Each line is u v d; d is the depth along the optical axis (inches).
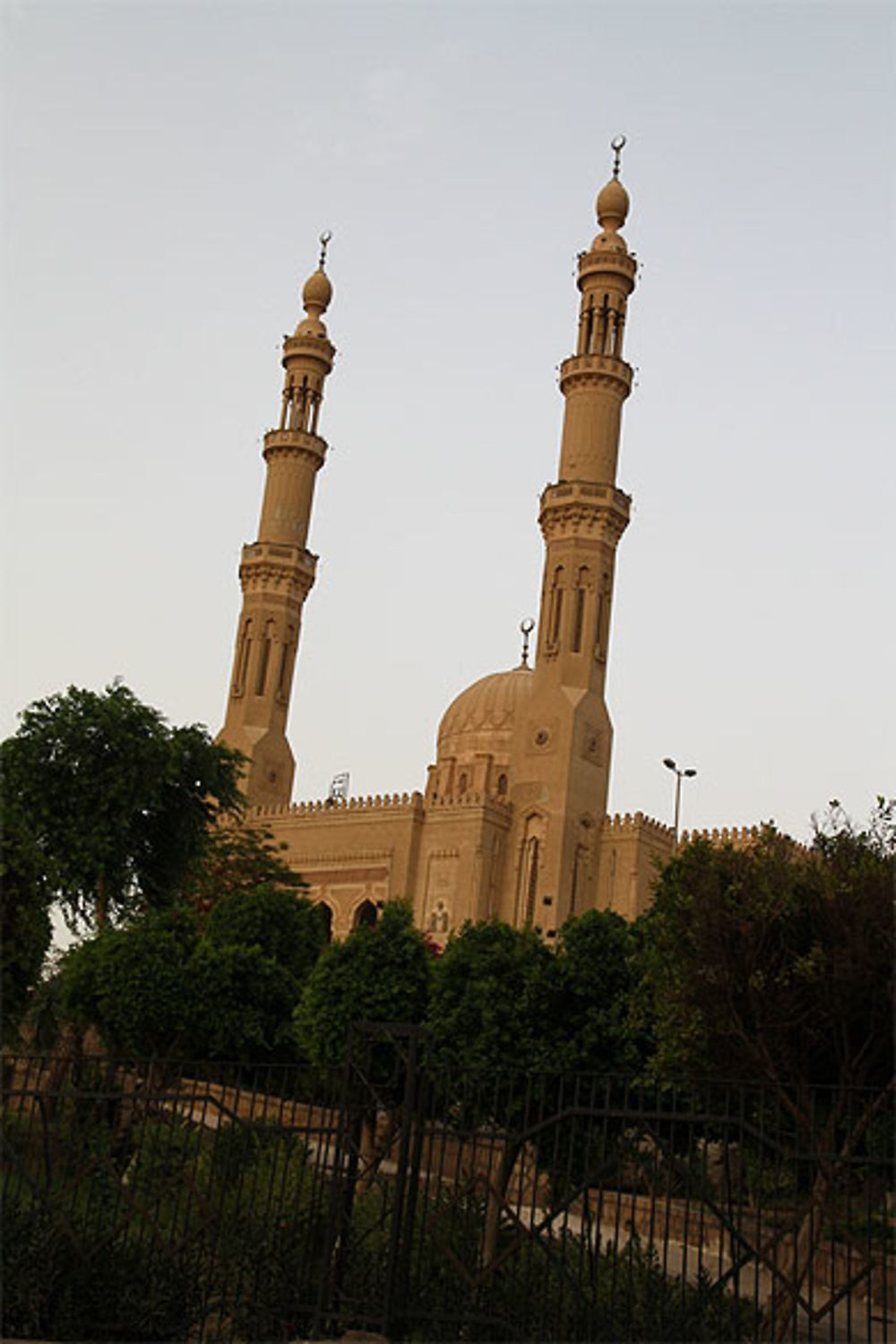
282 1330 745.0
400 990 1685.5
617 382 3582.7
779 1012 903.1
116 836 1977.1
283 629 3973.9
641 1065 1298.0
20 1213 778.8
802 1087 783.1
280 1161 1018.7
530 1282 764.0
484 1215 840.9
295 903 2306.8
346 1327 746.8
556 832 3329.2
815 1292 1048.2
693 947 964.6
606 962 1374.3
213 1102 806.5
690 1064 1042.1
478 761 4005.9
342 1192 785.6
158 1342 744.3
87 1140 906.1
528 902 3351.4
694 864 1008.2
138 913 2091.5
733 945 924.0
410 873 3486.7
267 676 3934.5
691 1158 786.2
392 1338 717.3
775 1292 729.6
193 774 2085.4
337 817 3646.7
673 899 1025.5
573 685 3437.5
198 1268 778.2
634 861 3341.5
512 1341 718.5
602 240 3720.5
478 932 1561.3
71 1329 736.3
